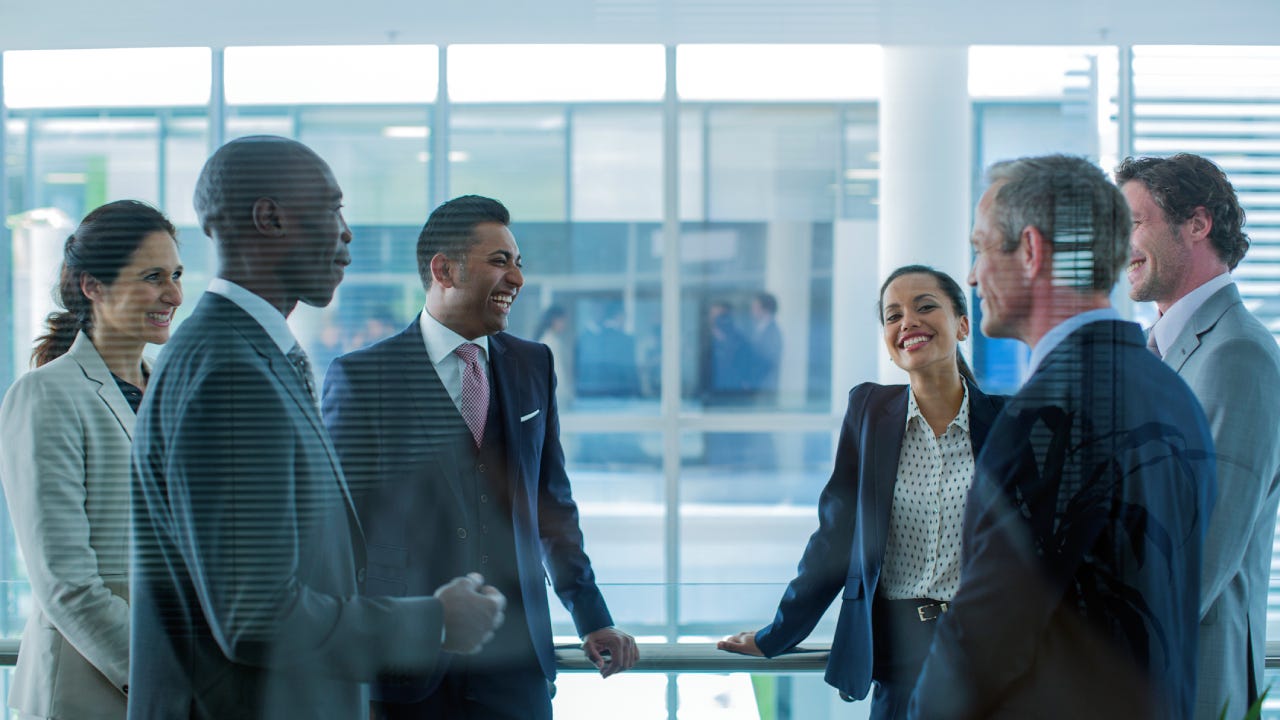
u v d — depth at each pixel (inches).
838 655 89.9
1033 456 88.4
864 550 90.5
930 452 90.4
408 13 104.0
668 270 200.8
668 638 90.8
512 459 91.0
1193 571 87.0
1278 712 87.3
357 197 122.0
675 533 172.1
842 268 207.9
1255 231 93.8
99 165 110.0
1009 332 91.7
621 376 201.0
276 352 79.5
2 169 107.0
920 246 119.6
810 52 184.7
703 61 180.5
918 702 86.0
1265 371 88.4
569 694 89.7
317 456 80.0
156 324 87.1
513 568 89.7
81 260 85.5
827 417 205.2
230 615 77.6
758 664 89.5
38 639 81.4
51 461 81.5
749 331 204.7
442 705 86.0
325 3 101.7
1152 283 92.0
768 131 200.8
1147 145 99.7
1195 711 86.6
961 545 87.7
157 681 77.6
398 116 123.3
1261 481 87.8
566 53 171.3
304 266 85.4
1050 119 102.4
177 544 76.7
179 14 101.8
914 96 114.6
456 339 92.5
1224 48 98.7
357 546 84.0
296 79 117.4
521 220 191.2
